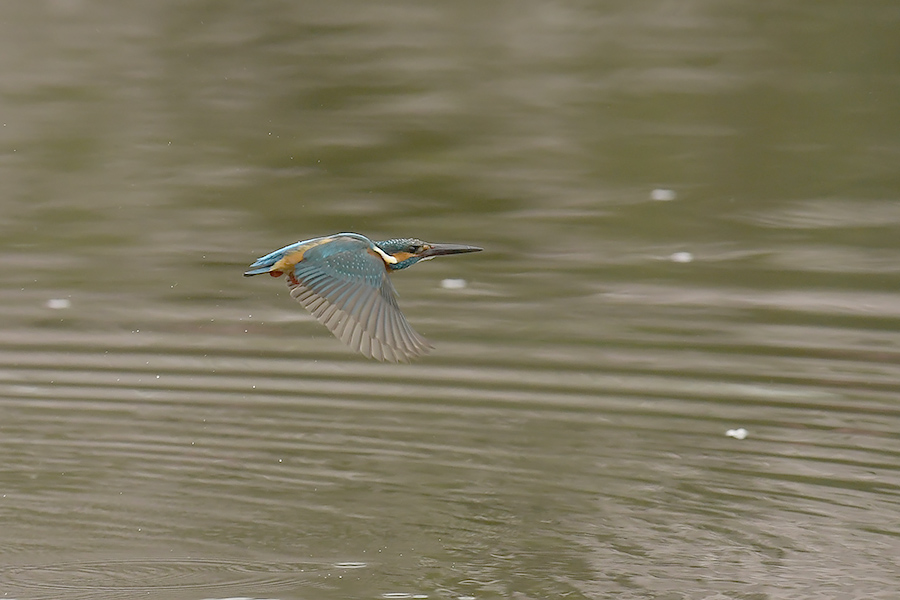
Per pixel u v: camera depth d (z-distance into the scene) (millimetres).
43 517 9336
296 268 6742
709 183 17594
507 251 15445
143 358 12664
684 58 22750
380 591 8125
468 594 8102
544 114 20234
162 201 16984
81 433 11016
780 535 9000
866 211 16641
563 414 11406
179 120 19969
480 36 24250
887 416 11180
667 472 10172
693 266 14953
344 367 12562
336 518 9352
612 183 17578
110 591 8125
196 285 14555
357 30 24578
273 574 8414
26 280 14547
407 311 13680
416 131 19531
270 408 11633
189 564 8578
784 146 18844
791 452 10516
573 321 13422
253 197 17062
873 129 19422
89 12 25516
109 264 15000
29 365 12453
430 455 10594
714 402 11555
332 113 20312
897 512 9383
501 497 9711
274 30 24516
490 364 12438
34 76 21750
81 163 18188
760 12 25547
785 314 13508
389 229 16031
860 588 8117
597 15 25562
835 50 23062
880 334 12961
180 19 25172
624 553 8727
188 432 11086
